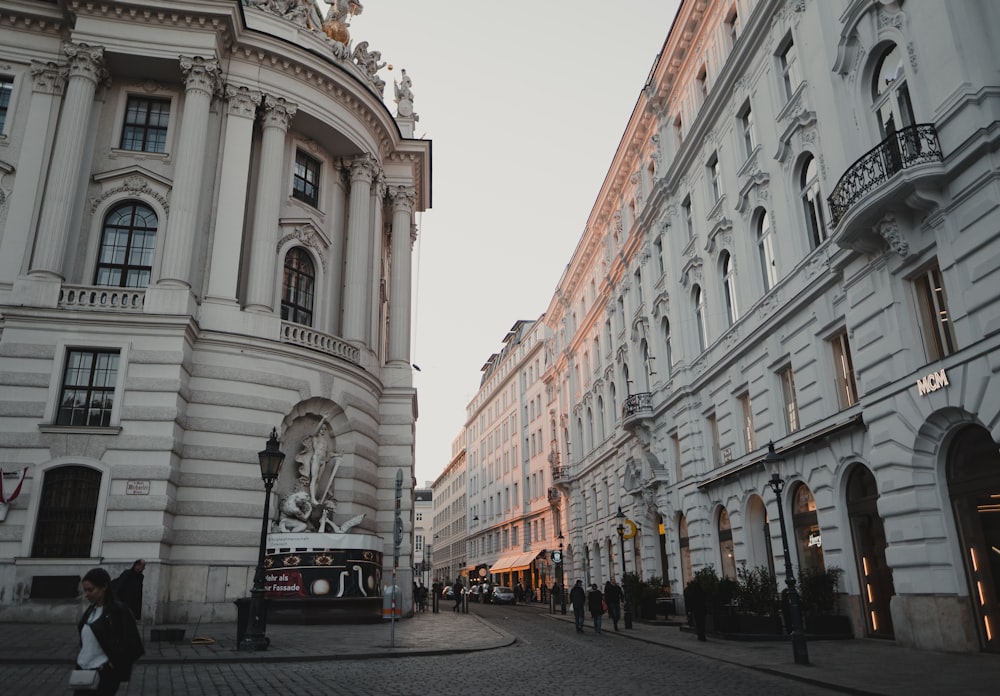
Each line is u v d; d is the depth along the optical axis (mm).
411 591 26125
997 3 11875
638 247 32188
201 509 20016
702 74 25625
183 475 20047
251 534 20531
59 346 19422
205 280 21953
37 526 18344
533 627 22828
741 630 16625
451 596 65062
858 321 15008
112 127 22797
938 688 8766
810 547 17812
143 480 18906
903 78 13727
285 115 24562
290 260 24969
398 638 16375
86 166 21984
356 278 26234
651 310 30047
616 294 36969
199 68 22562
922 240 12977
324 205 26609
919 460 13242
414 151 30594
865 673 10375
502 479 66812
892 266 13922
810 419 17422
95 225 21812
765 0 19344
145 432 19266
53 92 22234
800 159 18062
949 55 12234
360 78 28141
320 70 25203
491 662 12648
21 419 18812
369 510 24594
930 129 12562
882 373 14211
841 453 15984
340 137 26453
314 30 27312
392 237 30156
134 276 21906
